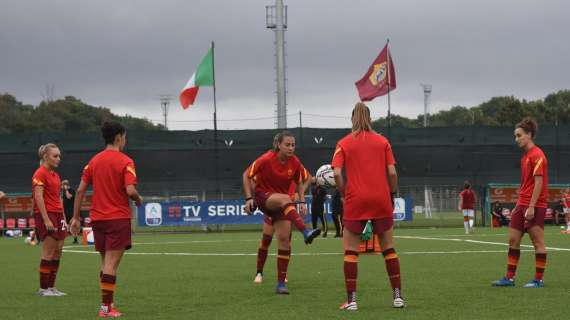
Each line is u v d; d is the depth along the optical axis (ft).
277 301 28.60
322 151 97.09
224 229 98.84
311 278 36.58
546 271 37.68
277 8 117.29
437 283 33.50
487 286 32.22
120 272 40.86
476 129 98.68
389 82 98.99
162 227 98.89
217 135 96.58
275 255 52.75
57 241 31.81
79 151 94.79
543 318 23.77
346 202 25.62
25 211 94.58
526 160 31.73
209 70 97.50
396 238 70.90
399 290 26.13
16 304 28.84
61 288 34.06
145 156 95.55
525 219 31.71
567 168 100.17
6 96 235.20
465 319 23.73
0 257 54.49
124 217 25.64
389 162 25.64
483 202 98.68
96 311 26.86
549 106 246.68
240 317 24.89
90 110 237.66
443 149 98.48
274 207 30.83
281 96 116.88
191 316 25.30
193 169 96.27
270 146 97.14
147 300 29.32
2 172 94.79
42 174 31.68
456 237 72.33
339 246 61.36
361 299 28.66
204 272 40.47
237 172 96.73
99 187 25.68
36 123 228.43
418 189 102.94
